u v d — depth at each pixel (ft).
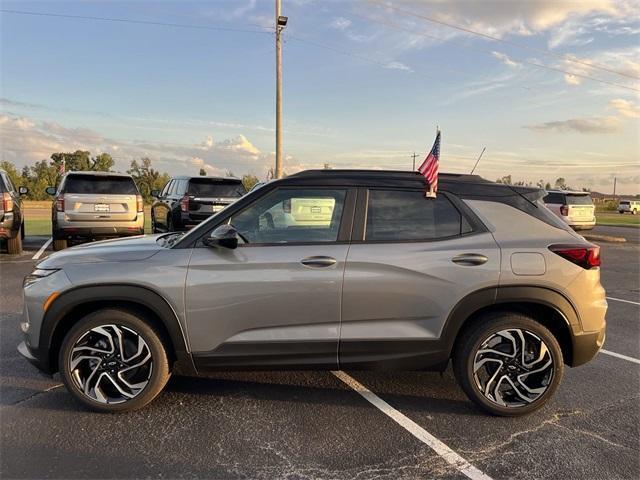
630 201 191.93
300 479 9.01
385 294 11.18
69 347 11.04
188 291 11.00
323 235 11.44
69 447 9.89
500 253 11.29
